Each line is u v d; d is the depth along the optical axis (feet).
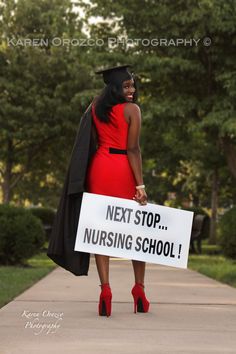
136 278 24.70
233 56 68.54
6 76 93.30
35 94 92.02
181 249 23.29
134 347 18.52
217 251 77.77
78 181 23.13
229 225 58.65
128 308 25.96
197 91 72.84
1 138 96.48
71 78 91.97
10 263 52.75
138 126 23.53
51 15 95.40
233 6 64.03
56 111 91.45
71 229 23.40
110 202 23.06
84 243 22.88
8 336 19.86
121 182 23.52
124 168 23.56
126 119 23.50
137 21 70.13
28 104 92.89
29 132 92.43
